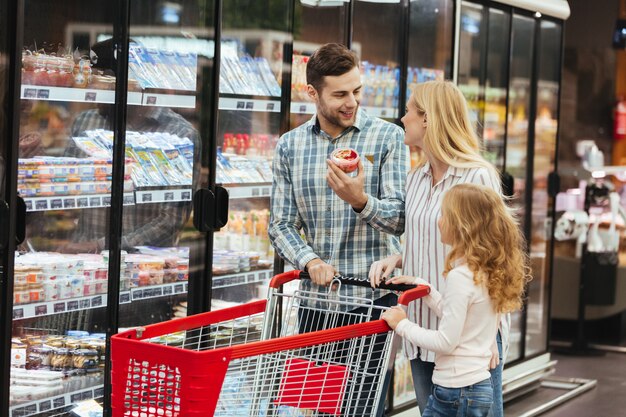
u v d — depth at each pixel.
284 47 4.85
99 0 4.01
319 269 3.52
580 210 8.70
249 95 4.67
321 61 3.68
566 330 8.94
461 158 3.50
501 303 3.39
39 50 3.89
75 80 3.94
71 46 3.98
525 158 7.17
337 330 3.08
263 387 3.13
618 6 9.16
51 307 3.86
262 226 4.98
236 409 3.06
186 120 4.41
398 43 5.69
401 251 4.05
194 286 4.47
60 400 3.97
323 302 3.80
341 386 3.21
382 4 5.55
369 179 3.80
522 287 3.47
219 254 4.73
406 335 3.24
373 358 3.55
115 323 4.08
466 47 6.41
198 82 4.39
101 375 4.13
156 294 4.30
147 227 4.32
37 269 3.83
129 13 4.01
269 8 4.81
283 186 3.91
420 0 5.94
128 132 4.27
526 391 7.02
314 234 3.87
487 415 3.42
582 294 8.59
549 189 7.37
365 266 3.83
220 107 4.53
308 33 5.14
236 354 2.78
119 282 4.09
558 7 7.18
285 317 3.49
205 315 3.21
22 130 3.82
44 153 3.92
